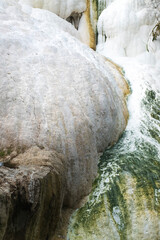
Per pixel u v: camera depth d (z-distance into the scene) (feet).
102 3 26.09
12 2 19.43
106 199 12.48
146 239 11.57
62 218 11.93
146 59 23.48
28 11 20.04
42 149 11.79
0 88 12.38
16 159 11.11
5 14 16.52
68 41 17.20
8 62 13.39
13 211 9.05
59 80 13.93
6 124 11.76
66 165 12.17
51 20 20.81
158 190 12.80
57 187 10.84
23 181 9.46
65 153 12.25
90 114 13.85
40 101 12.78
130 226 11.80
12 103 12.27
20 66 13.55
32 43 15.01
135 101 18.56
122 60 22.35
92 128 13.66
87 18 25.17
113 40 24.22
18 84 12.87
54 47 15.17
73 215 12.25
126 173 13.21
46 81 13.53
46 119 12.41
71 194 12.35
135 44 23.97
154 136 16.65
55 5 23.15
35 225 9.87
